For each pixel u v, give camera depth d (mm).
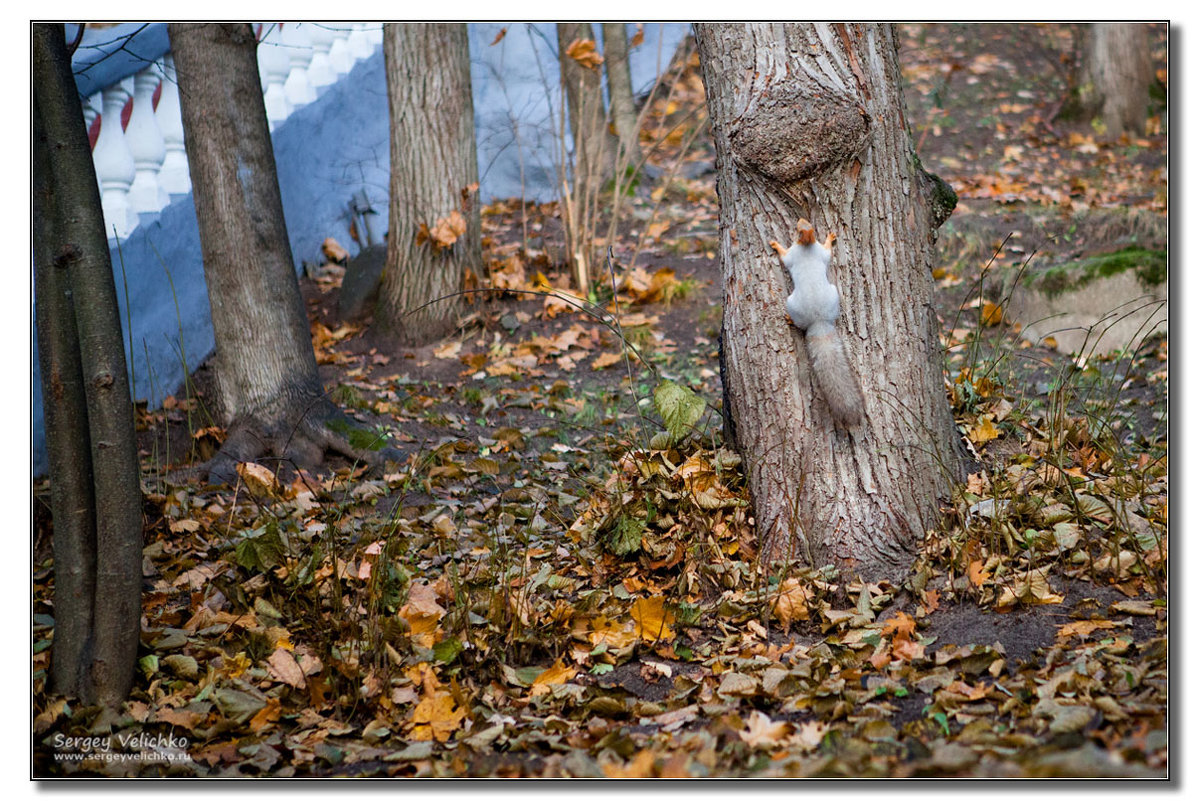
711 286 8406
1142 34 11180
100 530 3510
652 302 8234
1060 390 4980
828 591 3812
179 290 7277
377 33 10586
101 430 3496
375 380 7223
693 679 3451
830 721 3049
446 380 7188
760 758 2807
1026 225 8508
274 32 8695
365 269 8344
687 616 3797
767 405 4016
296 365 6047
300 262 9180
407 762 3115
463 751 3131
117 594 3518
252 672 3643
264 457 5750
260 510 4852
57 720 3363
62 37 3535
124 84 6746
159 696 3555
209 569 4430
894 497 3891
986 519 3938
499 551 4480
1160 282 6777
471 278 7945
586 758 2855
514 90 11672
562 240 9508
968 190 9695
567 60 9938
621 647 3742
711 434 4867
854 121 3789
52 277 3518
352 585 4191
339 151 9883
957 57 13781
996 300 7500
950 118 12047
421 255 7781
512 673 3588
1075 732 2746
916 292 4031
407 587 4117
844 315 3904
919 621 3615
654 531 4285
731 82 3965
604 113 10305
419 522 4957
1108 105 11305
